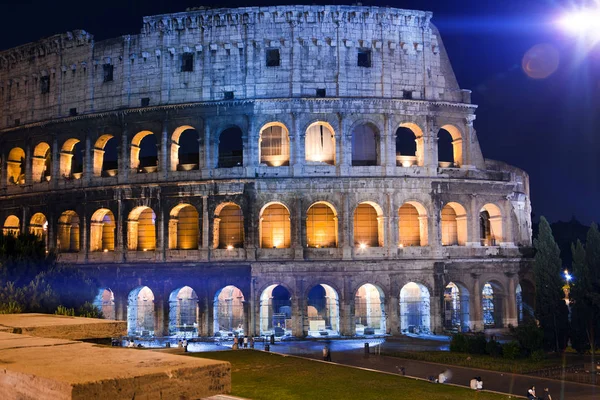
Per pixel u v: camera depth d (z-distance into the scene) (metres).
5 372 7.79
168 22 92.94
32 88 101.75
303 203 87.56
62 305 52.19
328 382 51.06
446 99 93.19
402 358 69.62
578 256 80.69
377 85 90.50
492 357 69.38
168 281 89.00
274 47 90.56
